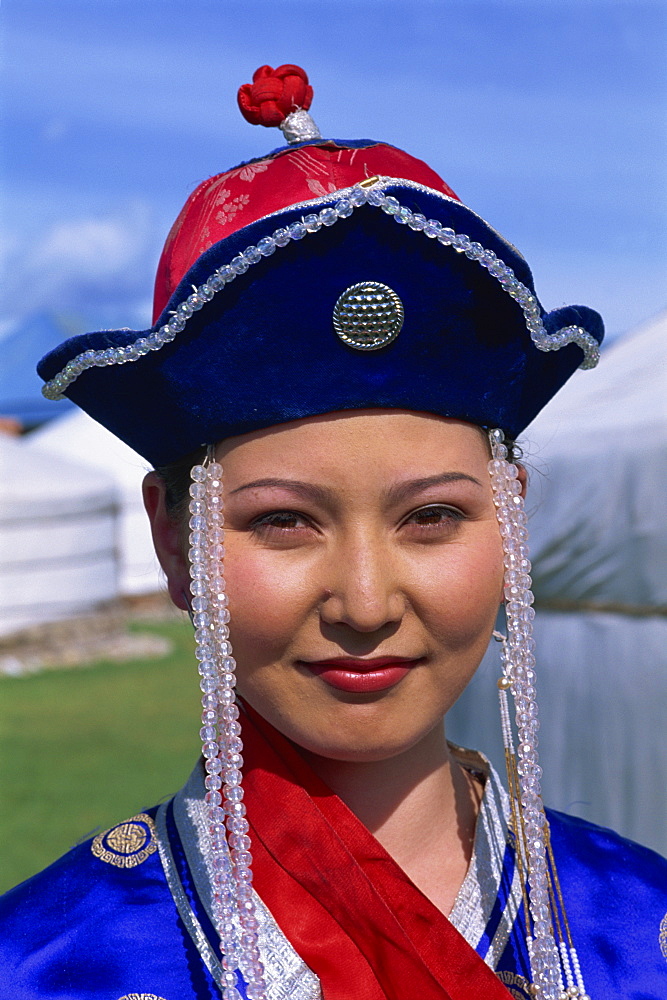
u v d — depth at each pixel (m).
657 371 4.26
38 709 7.28
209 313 1.01
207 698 1.06
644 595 3.87
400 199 0.97
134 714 7.13
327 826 1.10
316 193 1.07
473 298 1.01
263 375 1.00
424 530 1.03
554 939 1.19
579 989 1.17
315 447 0.99
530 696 1.12
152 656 8.94
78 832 4.85
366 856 1.10
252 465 1.02
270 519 1.03
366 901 1.08
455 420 1.04
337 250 0.97
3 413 17.23
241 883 1.07
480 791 1.28
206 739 1.06
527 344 1.09
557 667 4.26
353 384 0.99
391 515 1.01
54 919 1.19
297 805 1.12
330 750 1.04
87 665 8.61
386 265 0.98
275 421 1.00
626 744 3.94
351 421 1.00
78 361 1.10
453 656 1.05
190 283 1.01
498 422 1.09
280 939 1.11
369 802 1.17
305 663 1.03
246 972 1.06
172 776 5.75
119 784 5.59
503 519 1.09
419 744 1.19
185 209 1.14
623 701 3.93
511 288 1.01
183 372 1.04
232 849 1.12
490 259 0.99
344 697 1.02
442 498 1.02
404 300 0.99
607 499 3.96
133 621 10.45
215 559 1.05
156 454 1.16
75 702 7.48
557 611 4.29
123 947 1.16
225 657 1.05
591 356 1.21
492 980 1.07
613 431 3.97
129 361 1.07
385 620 0.99
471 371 1.04
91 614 9.27
